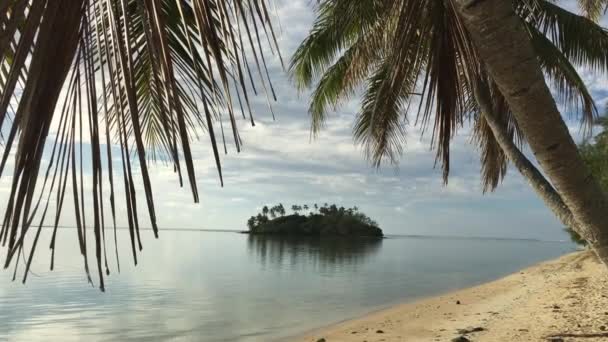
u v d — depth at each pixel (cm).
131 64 153
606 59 723
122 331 1502
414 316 1463
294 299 2241
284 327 1534
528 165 465
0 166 135
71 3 150
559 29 705
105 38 157
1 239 137
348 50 1013
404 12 396
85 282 2742
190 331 1497
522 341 891
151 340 1375
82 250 154
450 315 1397
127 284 2764
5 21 135
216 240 13350
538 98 270
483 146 809
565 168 297
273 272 3753
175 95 158
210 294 2411
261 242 10838
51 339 1397
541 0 676
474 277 3469
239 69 169
